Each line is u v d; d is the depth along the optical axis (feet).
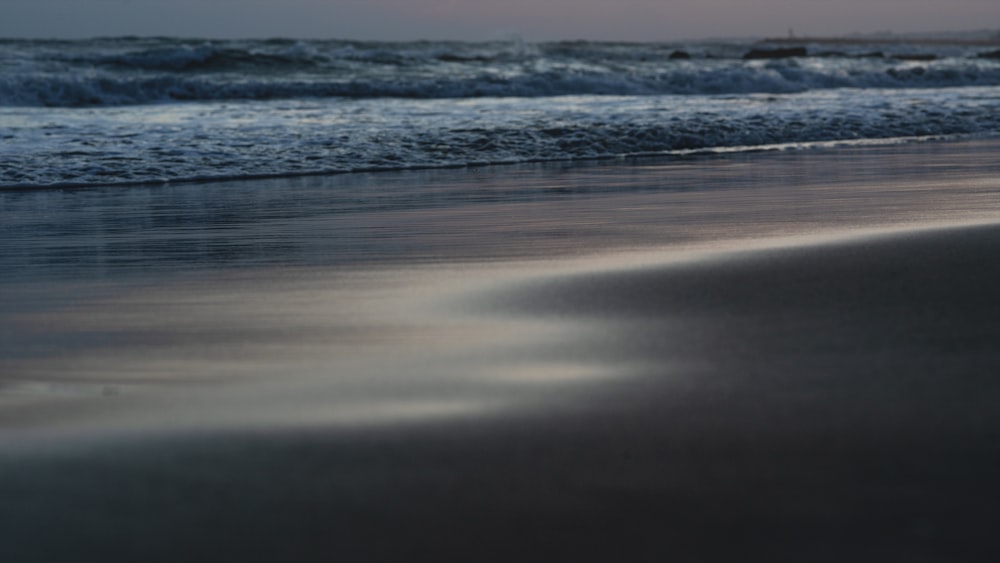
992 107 63.72
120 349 12.04
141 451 7.81
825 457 7.41
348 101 72.13
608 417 8.47
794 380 9.46
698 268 15.72
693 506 6.61
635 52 144.56
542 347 11.10
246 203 30.14
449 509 6.63
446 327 12.48
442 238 21.70
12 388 10.29
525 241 20.85
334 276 17.07
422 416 8.61
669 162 41.81
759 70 92.43
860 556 5.88
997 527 6.21
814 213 24.38
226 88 75.61
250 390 9.78
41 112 61.77
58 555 6.10
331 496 6.86
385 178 37.35
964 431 7.91
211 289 16.24
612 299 13.57
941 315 12.06
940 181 31.86
